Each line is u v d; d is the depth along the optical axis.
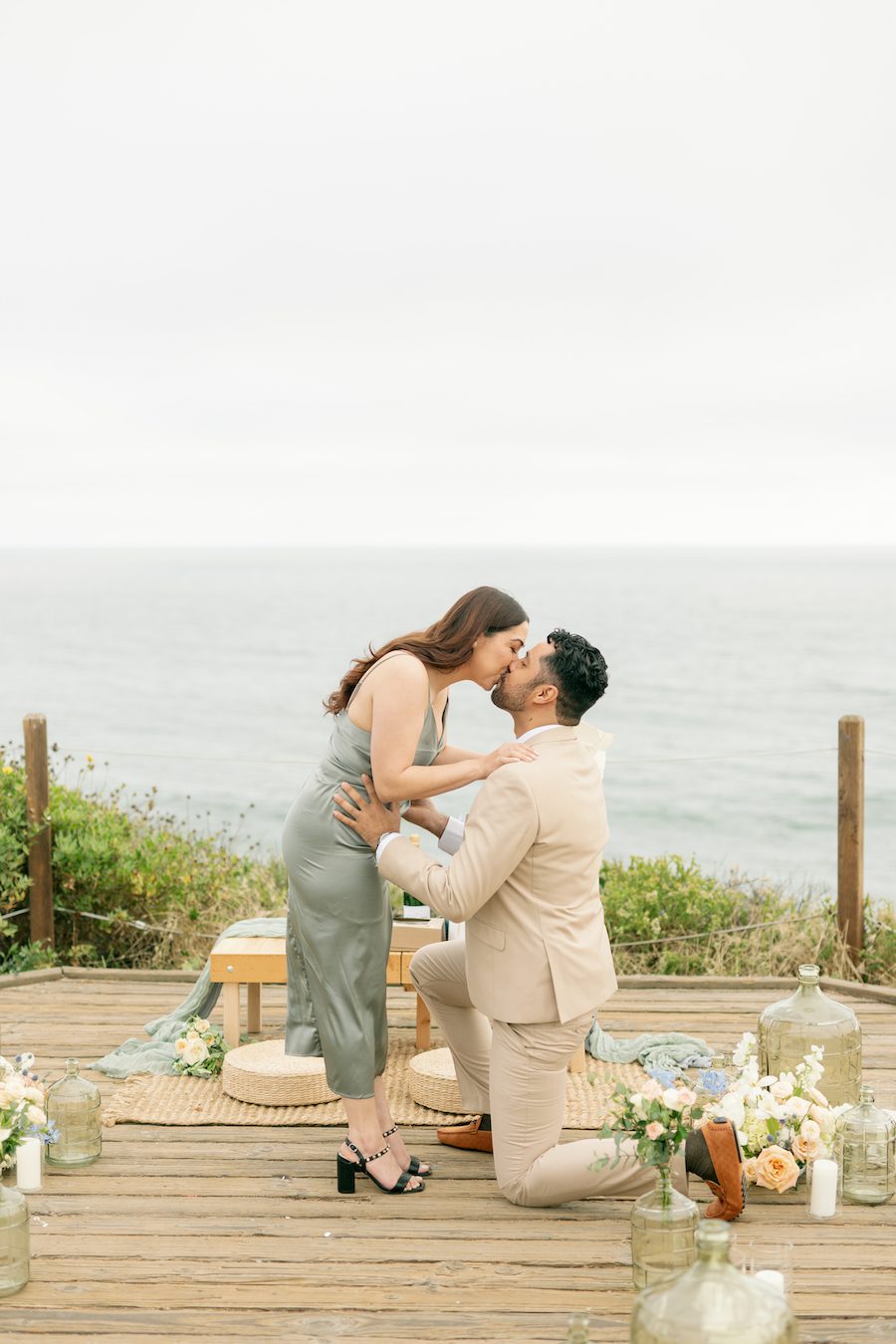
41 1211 3.19
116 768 22.11
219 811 18.06
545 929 3.10
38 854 5.91
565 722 3.16
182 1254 2.95
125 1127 3.78
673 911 6.29
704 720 26.52
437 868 3.11
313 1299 2.74
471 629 3.13
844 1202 3.26
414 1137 3.74
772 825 16.75
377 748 3.10
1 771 6.11
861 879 5.80
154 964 6.11
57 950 6.21
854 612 49.56
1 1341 2.56
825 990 5.46
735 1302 2.07
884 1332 2.60
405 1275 2.85
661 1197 2.81
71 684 33.78
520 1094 3.15
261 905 6.64
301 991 3.43
